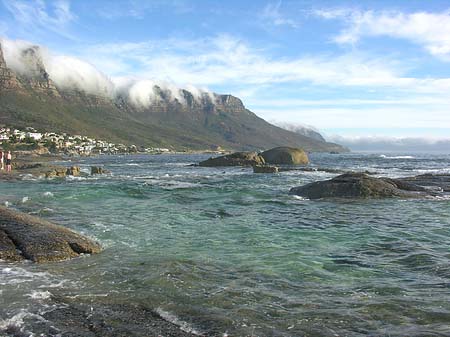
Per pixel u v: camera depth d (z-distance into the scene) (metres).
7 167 49.31
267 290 8.97
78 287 9.13
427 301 8.29
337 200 25.11
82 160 124.38
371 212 20.62
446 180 35.06
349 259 11.63
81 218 18.28
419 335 6.77
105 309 7.86
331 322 7.32
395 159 122.38
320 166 77.12
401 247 13.09
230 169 68.19
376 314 7.66
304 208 22.09
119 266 10.75
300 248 12.95
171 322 7.30
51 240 12.17
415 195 26.28
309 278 9.88
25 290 8.92
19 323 7.19
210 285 9.26
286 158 83.00
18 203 22.45
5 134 185.25
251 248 12.89
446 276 10.02
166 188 32.41
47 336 6.70
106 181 40.75
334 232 15.59
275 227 16.58
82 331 6.89
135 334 6.80
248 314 7.66
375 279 9.84
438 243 13.67
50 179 42.47
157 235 14.86
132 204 23.39
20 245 11.97
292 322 7.32
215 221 17.98
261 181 41.50
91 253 12.14
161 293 8.73
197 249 12.73
